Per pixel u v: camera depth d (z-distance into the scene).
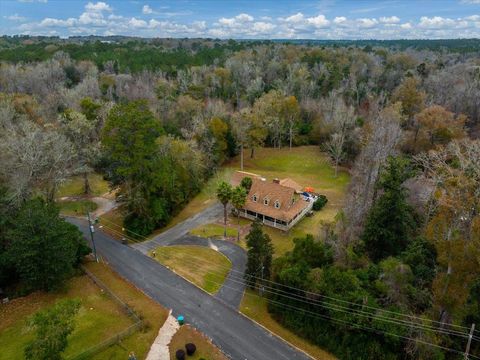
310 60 146.25
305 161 86.44
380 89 118.94
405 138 69.81
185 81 118.12
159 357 32.75
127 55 157.25
